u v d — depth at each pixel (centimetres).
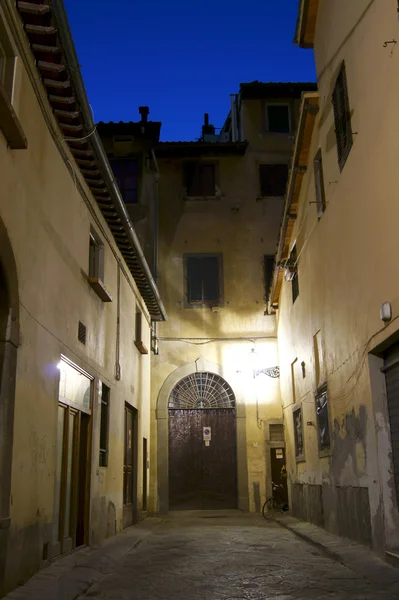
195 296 1902
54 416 802
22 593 611
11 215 646
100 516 1077
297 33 1197
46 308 774
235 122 2191
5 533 604
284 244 1512
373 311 822
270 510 1683
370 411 849
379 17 766
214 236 1942
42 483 743
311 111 1148
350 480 974
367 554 845
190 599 635
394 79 709
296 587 686
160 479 1764
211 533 1268
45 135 783
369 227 828
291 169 1309
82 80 766
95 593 671
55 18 665
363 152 845
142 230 1900
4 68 653
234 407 1834
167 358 1859
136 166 1945
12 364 633
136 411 1556
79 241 964
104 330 1150
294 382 1555
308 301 1306
